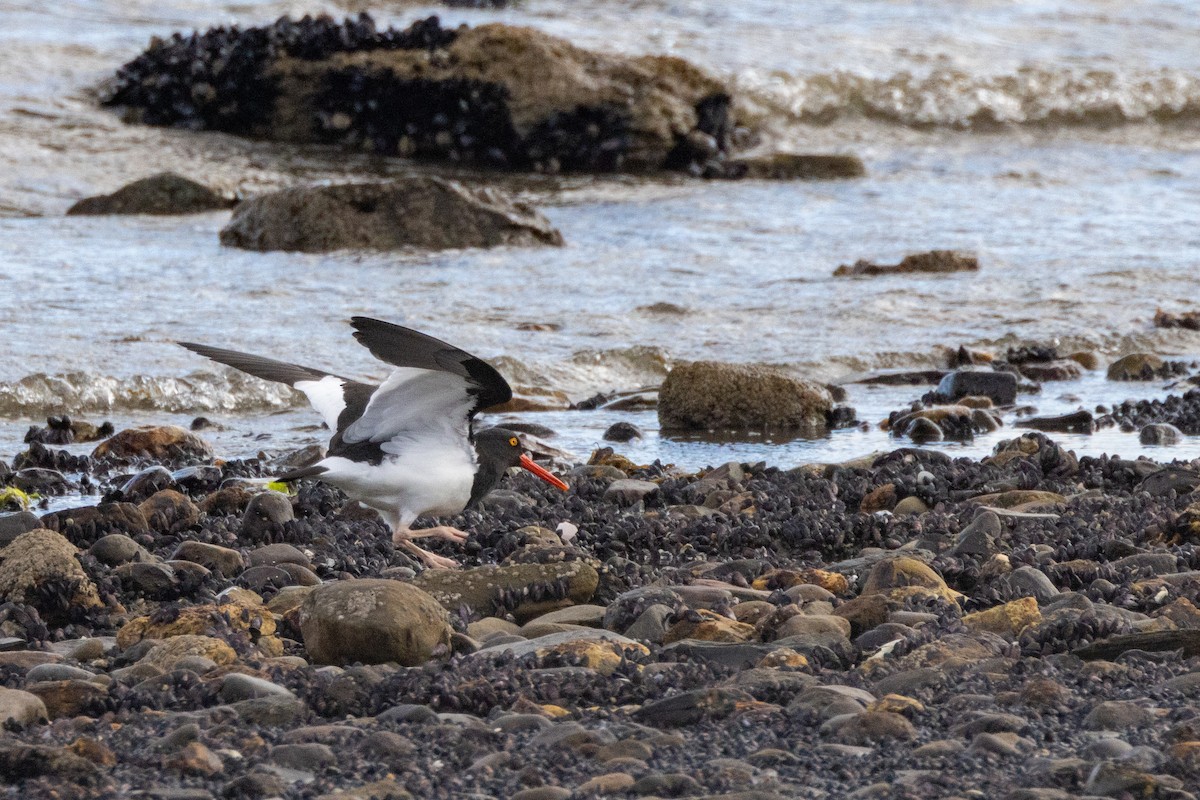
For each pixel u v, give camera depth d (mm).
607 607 8984
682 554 10820
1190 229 29250
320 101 37906
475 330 20500
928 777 6082
